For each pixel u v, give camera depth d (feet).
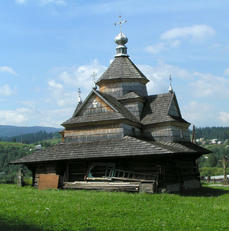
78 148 86.69
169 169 81.97
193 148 94.94
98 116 89.92
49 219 44.73
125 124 87.56
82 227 41.52
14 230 39.70
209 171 354.33
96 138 88.94
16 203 55.88
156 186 74.08
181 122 97.40
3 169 378.73
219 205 59.47
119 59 111.65
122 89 104.42
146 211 51.49
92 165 84.07
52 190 80.38
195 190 93.66
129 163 80.53
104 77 107.24
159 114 95.61
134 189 73.92
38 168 94.68
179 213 50.72
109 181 80.43
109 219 45.78
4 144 595.06
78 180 86.79
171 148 80.18
